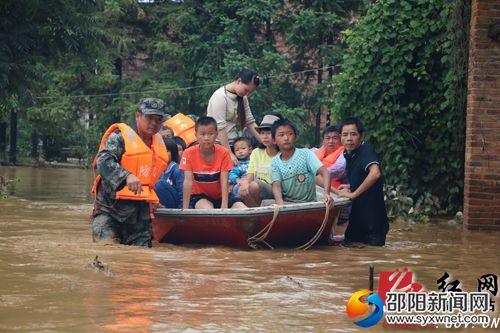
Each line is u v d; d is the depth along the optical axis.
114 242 8.09
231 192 9.14
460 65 12.01
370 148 9.02
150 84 35.53
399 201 12.23
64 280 5.95
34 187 18.19
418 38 12.98
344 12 33.34
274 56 31.39
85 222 10.24
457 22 11.95
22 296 5.36
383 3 13.16
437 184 13.13
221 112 10.12
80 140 38.38
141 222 8.24
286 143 8.83
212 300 5.39
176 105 35.25
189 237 8.52
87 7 18.95
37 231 9.13
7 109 22.34
